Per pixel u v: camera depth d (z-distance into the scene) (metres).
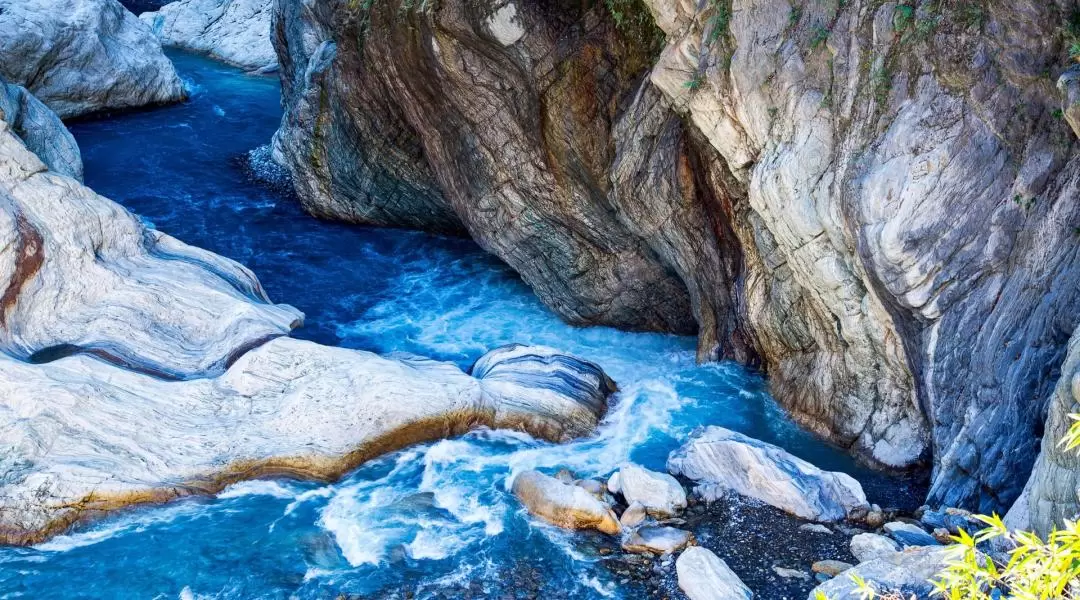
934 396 9.15
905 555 7.27
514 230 14.26
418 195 17.30
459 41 12.63
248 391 10.94
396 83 14.41
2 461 9.48
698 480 10.15
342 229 18.39
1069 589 4.59
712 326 13.04
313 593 8.46
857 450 10.52
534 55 12.30
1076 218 8.01
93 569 8.80
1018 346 8.40
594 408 11.71
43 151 15.31
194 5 32.31
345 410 10.66
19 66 21.94
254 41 30.36
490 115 13.25
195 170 20.84
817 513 9.36
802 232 9.55
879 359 10.02
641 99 11.65
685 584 8.34
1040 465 7.05
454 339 14.24
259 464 10.21
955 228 8.47
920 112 8.49
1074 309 8.01
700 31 9.97
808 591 8.27
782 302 11.16
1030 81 8.05
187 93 26.39
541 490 9.70
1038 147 8.14
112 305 11.69
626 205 12.45
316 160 17.98
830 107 9.09
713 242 12.20
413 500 9.90
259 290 14.11
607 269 13.98
